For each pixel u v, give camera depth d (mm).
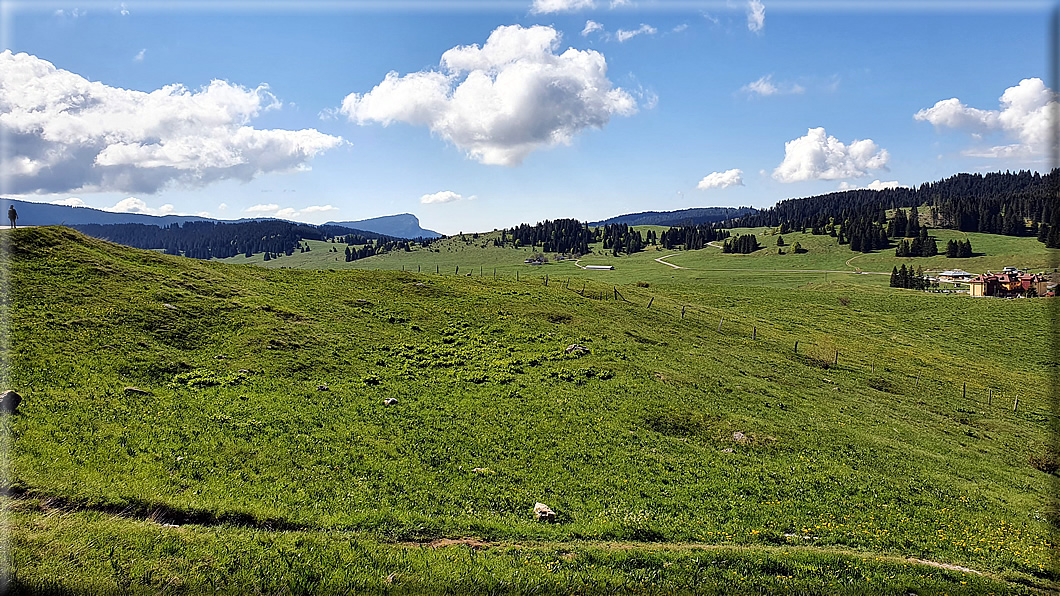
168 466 24906
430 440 33406
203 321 50188
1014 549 25953
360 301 66250
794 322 106312
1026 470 41906
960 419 56438
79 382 33500
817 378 63625
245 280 66312
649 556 21281
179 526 20047
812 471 35125
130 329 44188
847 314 123562
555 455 33375
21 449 23531
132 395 33219
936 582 21172
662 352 62312
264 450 28516
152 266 61094
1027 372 88438
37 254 53312
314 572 17531
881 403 57312
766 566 21422
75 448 24688
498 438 35062
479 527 23125
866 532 26578
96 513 19641
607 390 47031
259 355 45125
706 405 46094
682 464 34125
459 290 78312
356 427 33875
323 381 42562
